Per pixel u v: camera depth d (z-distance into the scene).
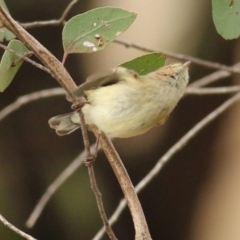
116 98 5.48
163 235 11.62
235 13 5.49
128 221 11.57
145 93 5.52
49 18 10.49
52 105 11.03
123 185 5.59
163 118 5.75
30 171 11.22
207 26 10.94
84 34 5.58
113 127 5.57
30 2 10.32
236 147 11.30
